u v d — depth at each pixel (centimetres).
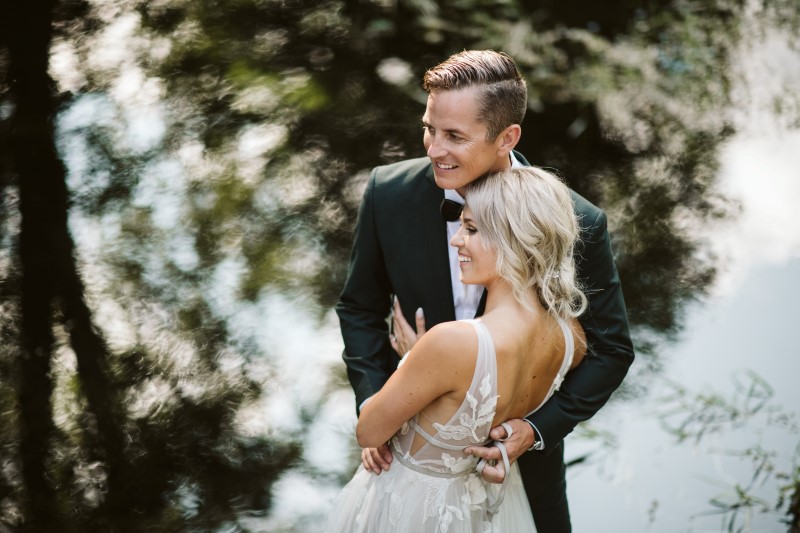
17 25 426
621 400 360
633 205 448
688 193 454
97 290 396
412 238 191
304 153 447
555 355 171
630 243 433
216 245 419
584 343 181
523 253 161
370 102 455
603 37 505
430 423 167
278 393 369
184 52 454
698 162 465
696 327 392
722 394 356
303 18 466
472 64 169
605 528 297
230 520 321
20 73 425
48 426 355
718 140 475
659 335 392
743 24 496
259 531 316
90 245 409
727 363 370
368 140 450
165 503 331
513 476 190
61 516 327
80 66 439
